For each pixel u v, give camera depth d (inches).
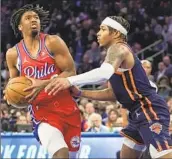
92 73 168.7
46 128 194.2
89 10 724.7
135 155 205.9
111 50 177.8
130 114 193.8
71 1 732.7
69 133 200.1
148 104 188.1
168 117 189.2
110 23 189.5
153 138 185.2
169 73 528.7
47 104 195.5
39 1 711.7
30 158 323.9
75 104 201.5
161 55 606.2
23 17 193.0
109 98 204.2
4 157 325.4
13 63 196.5
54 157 191.3
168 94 408.2
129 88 188.5
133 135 201.6
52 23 696.4
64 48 193.5
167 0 697.6
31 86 178.7
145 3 703.1
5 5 732.7
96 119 341.7
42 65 192.1
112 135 324.5
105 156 322.0
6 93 183.3
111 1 728.3
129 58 182.9
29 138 326.6
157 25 657.0
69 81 166.2
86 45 655.8
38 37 193.9
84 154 323.6
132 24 681.0
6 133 330.0
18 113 387.9
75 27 690.8
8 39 686.5
